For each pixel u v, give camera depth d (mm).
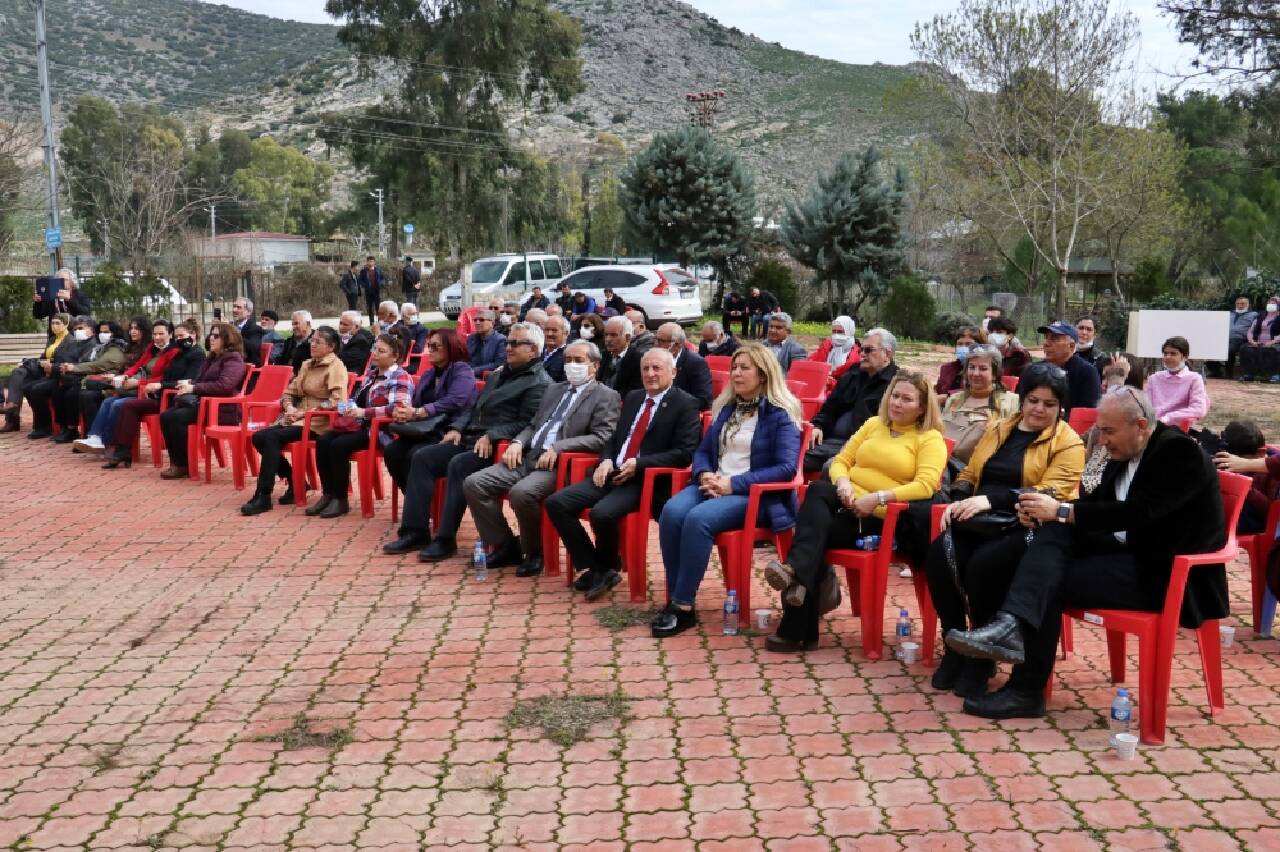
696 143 32625
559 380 8984
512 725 4234
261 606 5840
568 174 67125
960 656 4566
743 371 5527
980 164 26125
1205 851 3238
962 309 31891
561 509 5863
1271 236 25906
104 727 4293
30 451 10711
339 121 43812
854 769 3805
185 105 165125
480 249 45062
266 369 9172
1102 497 4281
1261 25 21531
